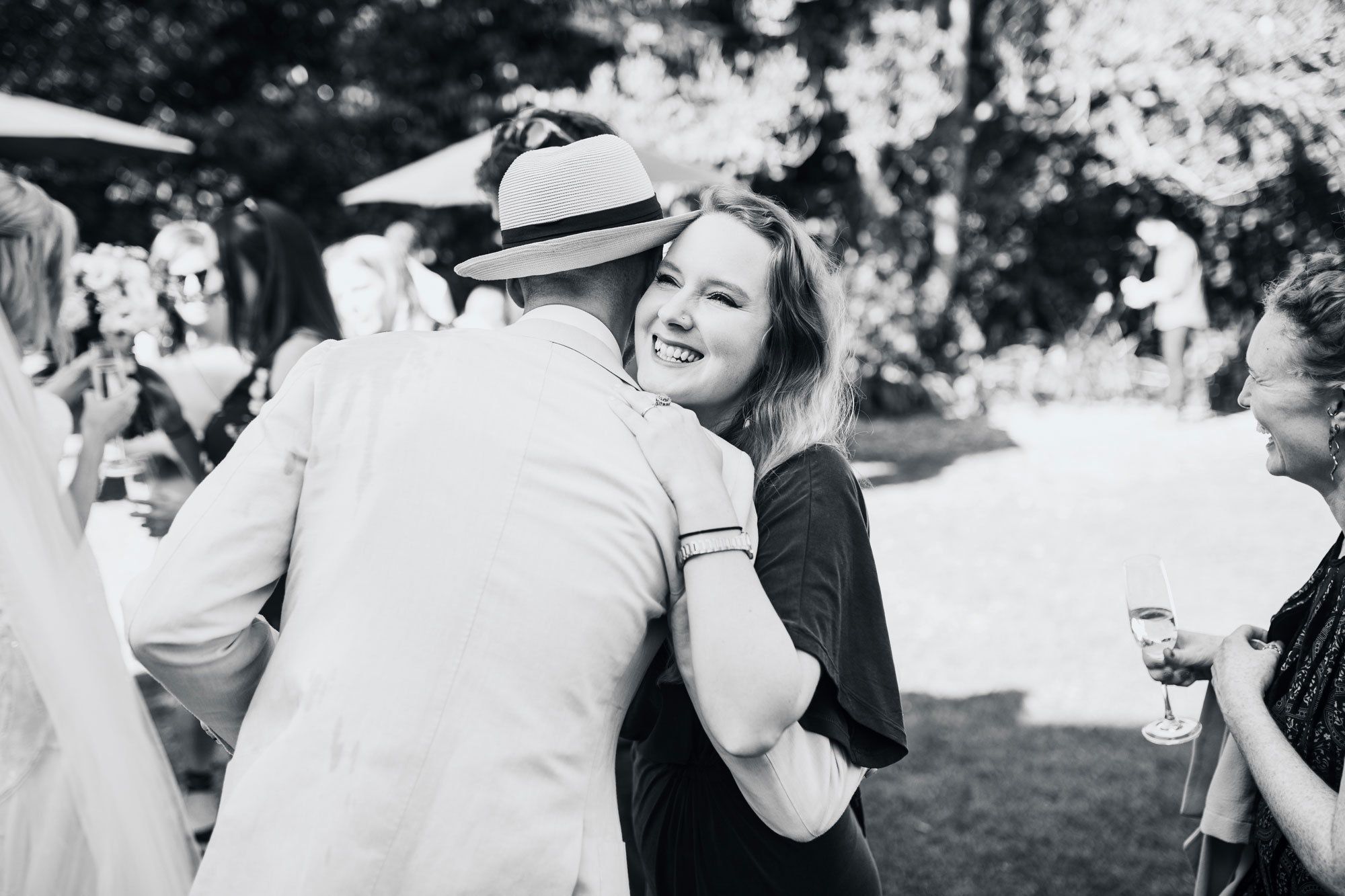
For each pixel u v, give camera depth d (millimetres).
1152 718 4684
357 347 1596
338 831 1370
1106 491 9070
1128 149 12930
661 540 1536
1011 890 3422
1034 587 6617
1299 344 1709
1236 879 1916
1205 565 6891
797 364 1908
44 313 2865
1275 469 1815
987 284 15039
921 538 7938
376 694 1403
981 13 14273
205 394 3773
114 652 2334
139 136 6207
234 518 1484
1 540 2094
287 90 13453
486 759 1407
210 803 3723
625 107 12742
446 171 6352
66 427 2680
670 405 1618
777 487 1809
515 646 1436
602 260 1665
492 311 4520
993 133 14711
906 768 4297
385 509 1461
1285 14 11352
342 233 13625
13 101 5949
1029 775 4184
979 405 13797
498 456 1489
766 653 1491
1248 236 13602
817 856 1808
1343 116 11266
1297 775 1638
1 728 2062
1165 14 11930
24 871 2076
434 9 13383
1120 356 14250
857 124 13461
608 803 1531
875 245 14117
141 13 12680
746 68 13633
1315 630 1771
